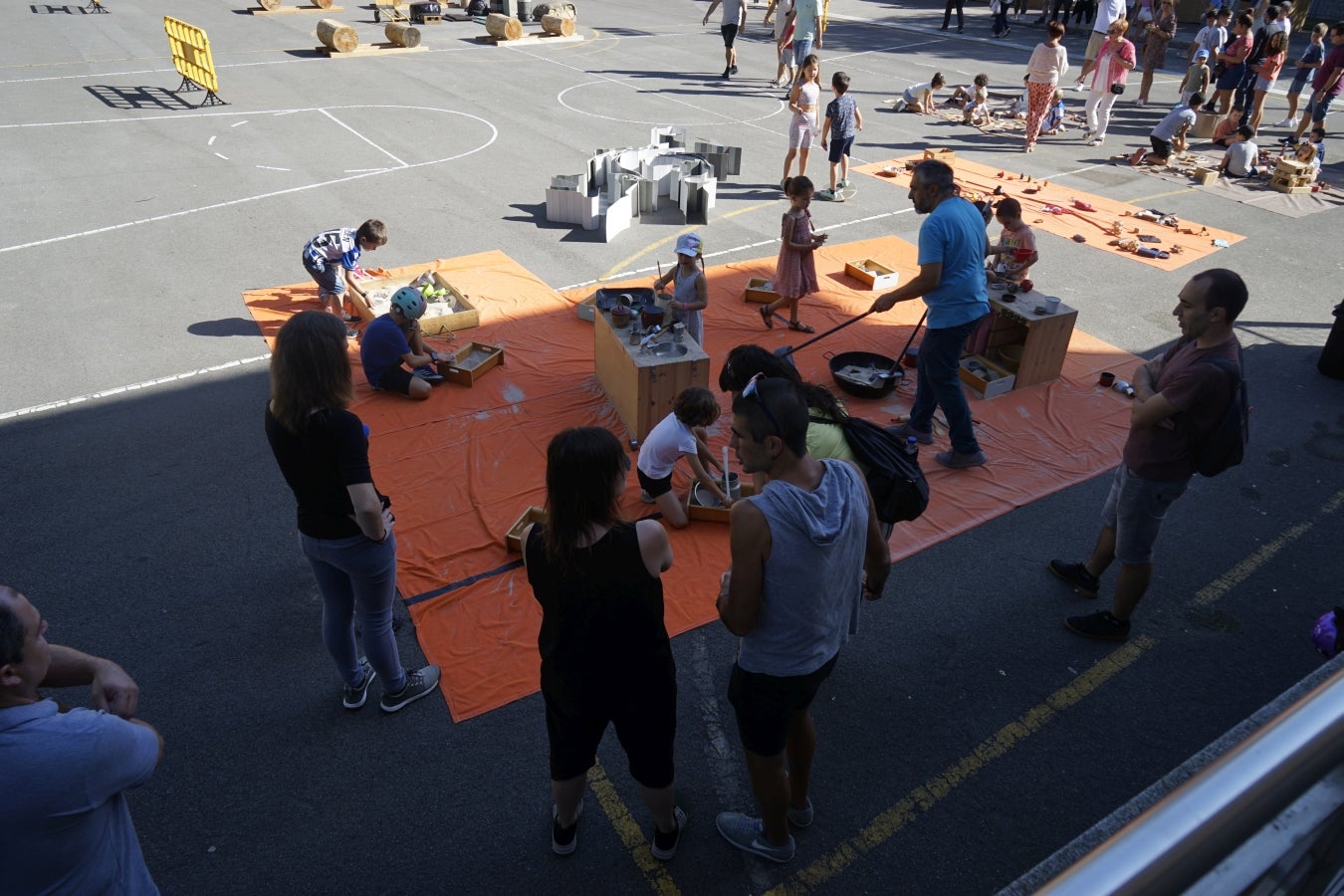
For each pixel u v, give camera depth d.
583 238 11.08
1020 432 7.37
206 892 3.65
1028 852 3.92
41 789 2.10
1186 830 0.77
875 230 11.73
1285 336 9.23
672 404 6.84
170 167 12.86
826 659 3.14
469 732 4.47
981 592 5.54
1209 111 16.67
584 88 18.62
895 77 20.50
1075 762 4.38
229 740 4.38
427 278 9.03
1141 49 24.69
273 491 6.32
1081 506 6.46
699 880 3.75
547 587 2.93
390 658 4.32
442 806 4.07
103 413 7.17
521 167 13.55
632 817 4.04
